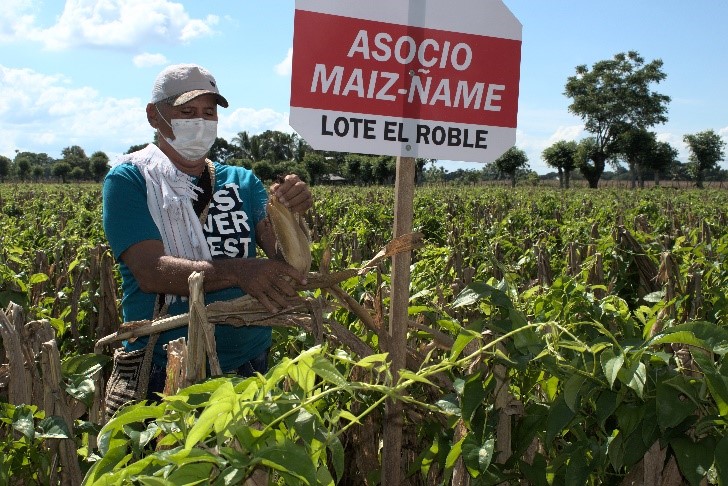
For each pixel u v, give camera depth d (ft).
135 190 9.34
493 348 6.96
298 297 7.86
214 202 9.95
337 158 298.76
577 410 6.49
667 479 7.03
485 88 7.49
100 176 397.39
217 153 358.43
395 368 7.39
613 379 6.08
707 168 345.92
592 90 327.06
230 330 9.59
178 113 9.37
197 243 9.48
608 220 46.85
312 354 5.10
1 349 10.98
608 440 6.79
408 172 7.29
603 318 8.58
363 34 7.12
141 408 5.44
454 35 7.36
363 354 7.64
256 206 10.35
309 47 7.00
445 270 15.84
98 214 48.01
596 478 7.71
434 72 7.33
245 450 4.95
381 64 7.18
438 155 7.38
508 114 7.60
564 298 8.54
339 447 5.20
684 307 13.44
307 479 4.65
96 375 9.70
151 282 8.91
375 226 46.19
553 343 6.69
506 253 25.61
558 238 32.76
